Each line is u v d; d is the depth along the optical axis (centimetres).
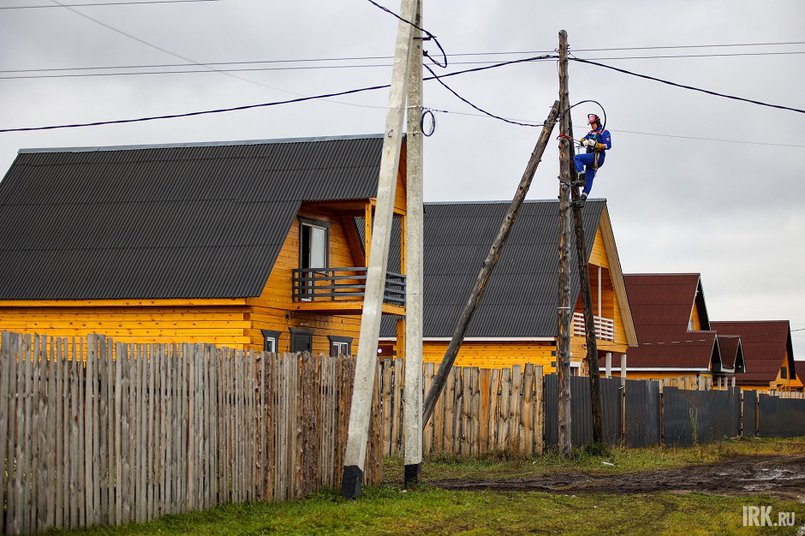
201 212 3042
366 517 1477
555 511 1633
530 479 2195
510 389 2575
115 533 1212
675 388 3550
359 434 1662
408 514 1534
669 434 3472
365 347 1672
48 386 1162
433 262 4238
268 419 1565
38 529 1139
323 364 1711
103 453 1240
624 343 4666
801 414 5150
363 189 2997
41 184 3253
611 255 4422
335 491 1697
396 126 1709
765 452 3303
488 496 1786
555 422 2606
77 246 3012
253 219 2984
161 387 1348
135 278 2888
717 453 3052
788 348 7862
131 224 3052
